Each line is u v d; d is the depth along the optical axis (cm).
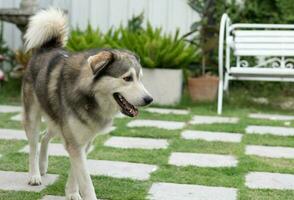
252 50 895
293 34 895
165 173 554
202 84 911
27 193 491
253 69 855
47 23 511
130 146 655
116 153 622
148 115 824
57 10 529
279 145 678
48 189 503
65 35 528
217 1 1023
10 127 729
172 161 598
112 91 436
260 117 838
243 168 574
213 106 898
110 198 486
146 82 900
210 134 721
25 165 569
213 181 534
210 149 648
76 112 438
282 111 888
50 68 476
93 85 432
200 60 968
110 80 433
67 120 443
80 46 898
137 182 527
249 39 899
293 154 641
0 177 534
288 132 744
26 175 541
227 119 816
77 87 437
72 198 472
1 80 962
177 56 901
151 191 505
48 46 520
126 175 548
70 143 446
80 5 1049
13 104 877
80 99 436
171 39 952
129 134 707
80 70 444
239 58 941
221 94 861
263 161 606
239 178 545
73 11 1049
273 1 1017
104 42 918
